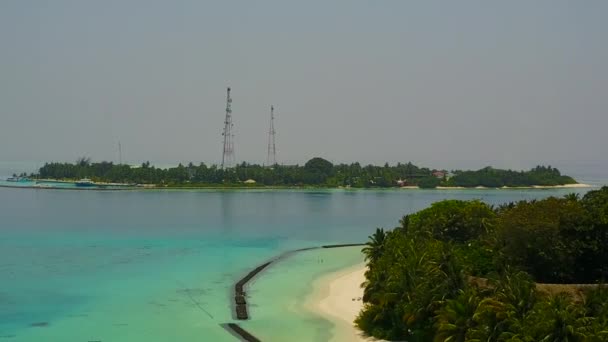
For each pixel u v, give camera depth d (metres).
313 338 72.31
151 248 152.00
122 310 86.56
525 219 75.06
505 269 69.88
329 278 111.69
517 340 51.03
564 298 55.56
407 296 68.44
